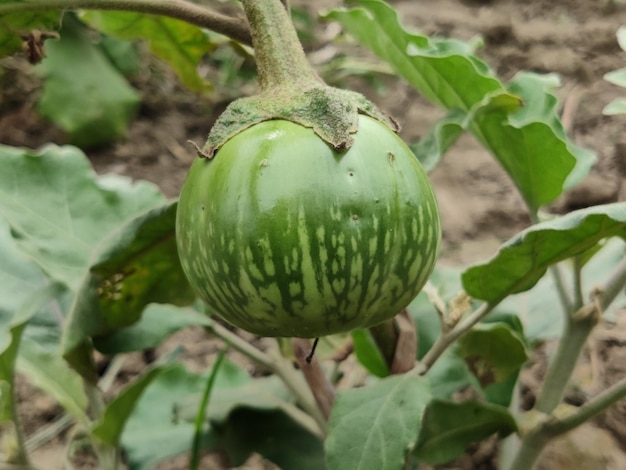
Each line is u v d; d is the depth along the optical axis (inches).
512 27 45.3
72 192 19.5
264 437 19.7
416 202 13.5
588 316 17.3
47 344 19.5
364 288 13.2
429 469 22.0
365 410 15.2
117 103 40.9
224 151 13.5
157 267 17.2
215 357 27.9
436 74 18.3
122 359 27.5
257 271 13.1
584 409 17.1
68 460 20.6
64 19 41.2
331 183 13.0
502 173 35.4
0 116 40.4
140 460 19.6
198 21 15.5
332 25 48.6
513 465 17.7
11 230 18.1
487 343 18.2
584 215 13.9
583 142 35.5
